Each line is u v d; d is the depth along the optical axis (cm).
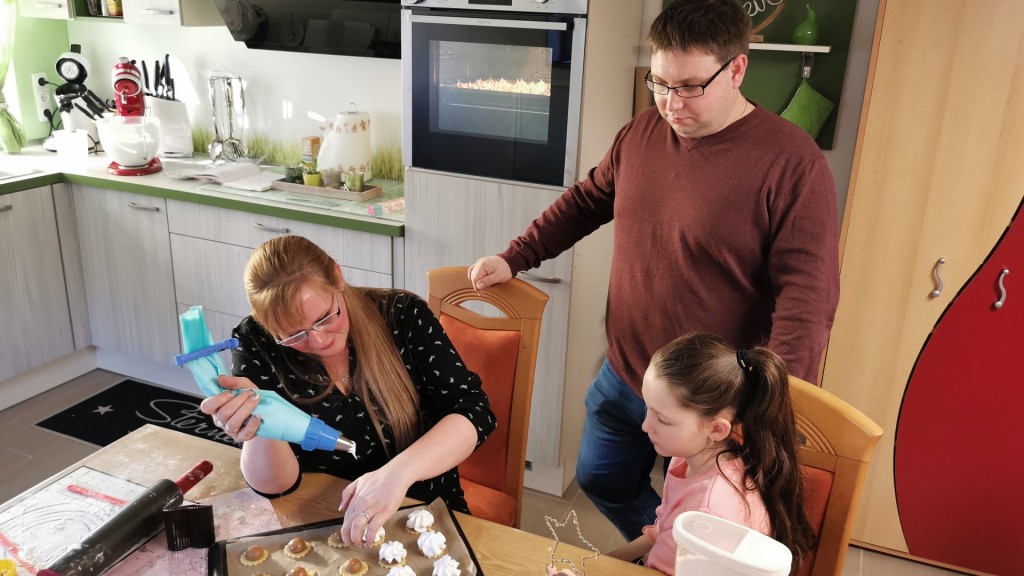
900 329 222
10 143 337
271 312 129
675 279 181
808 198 162
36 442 294
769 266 170
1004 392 217
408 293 164
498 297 179
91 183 309
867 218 216
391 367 150
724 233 171
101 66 362
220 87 333
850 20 240
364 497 122
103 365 351
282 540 121
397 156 313
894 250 216
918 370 223
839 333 229
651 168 183
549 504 272
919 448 230
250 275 132
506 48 230
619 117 262
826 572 135
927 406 226
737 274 174
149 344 328
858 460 130
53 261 317
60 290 323
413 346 158
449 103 244
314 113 325
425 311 160
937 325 218
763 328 180
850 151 252
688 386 124
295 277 130
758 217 168
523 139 237
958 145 203
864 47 242
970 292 213
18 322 308
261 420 119
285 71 324
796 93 249
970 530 233
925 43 199
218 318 308
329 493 138
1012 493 225
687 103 162
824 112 248
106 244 319
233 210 287
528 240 205
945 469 229
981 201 206
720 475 124
